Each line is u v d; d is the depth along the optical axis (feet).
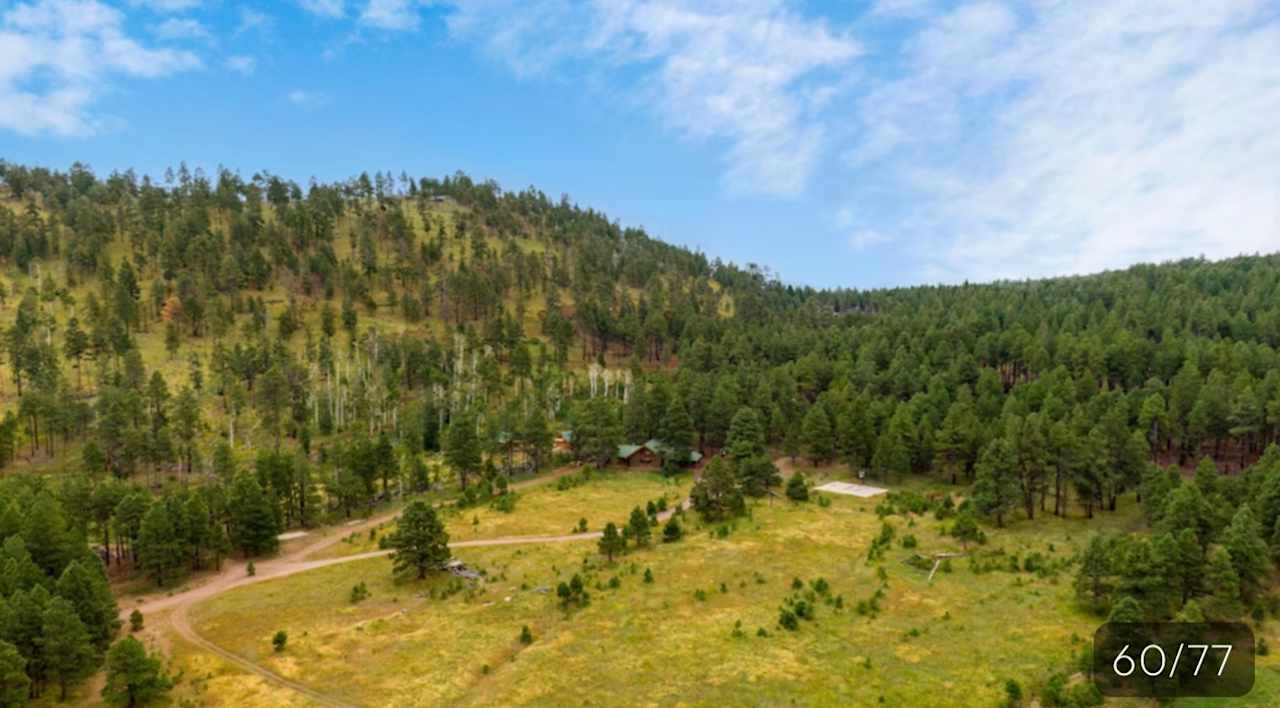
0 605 199.21
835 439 441.68
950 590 253.24
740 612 240.73
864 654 209.26
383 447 418.72
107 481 344.49
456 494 417.08
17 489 330.75
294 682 204.74
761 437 435.53
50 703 197.57
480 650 219.61
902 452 399.65
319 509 378.94
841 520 340.59
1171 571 213.25
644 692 191.93
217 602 270.87
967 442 387.75
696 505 353.31
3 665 181.47
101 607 224.33
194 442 472.85
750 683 194.49
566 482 427.33
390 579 288.30
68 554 262.47
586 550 311.47
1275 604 218.59
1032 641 211.00
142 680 190.90
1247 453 395.75
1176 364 467.11
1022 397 437.99
